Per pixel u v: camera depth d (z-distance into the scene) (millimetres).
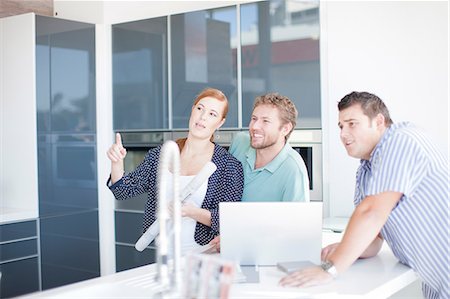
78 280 4223
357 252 1704
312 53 3426
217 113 2348
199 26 3873
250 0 3750
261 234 1888
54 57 4062
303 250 1892
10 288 3738
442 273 1812
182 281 1432
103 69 4414
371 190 1739
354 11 3322
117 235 4340
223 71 3764
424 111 3137
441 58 3068
